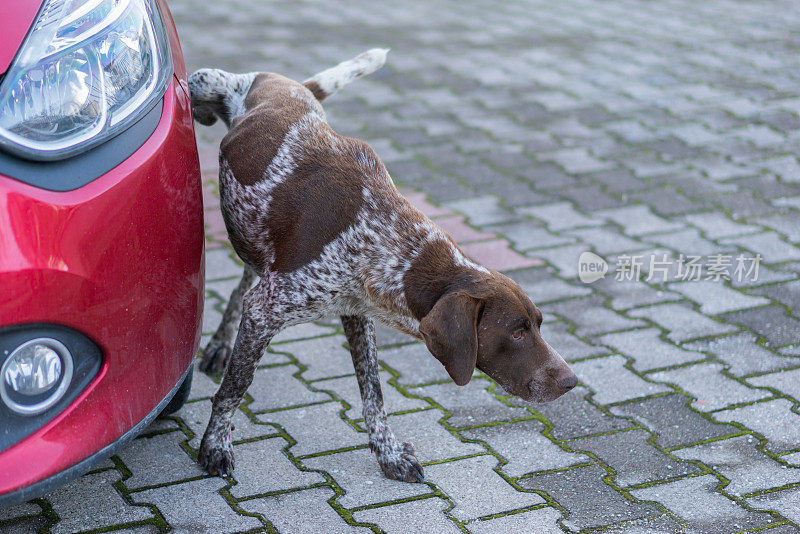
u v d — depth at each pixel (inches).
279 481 127.3
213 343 156.9
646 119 279.0
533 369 115.6
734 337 167.6
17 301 92.5
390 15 400.2
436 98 298.2
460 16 399.2
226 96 149.2
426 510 121.0
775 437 137.7
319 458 133.2
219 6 413.1
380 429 130.2
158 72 116.8
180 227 113.9
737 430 139.8
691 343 166.1
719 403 147.3
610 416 144.3
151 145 109.4
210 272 192.1
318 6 415.5
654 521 118.8
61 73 101.6
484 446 136.6
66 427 99.0
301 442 137.1
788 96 296.2
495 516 119.9
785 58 334.3
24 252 92.9
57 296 95.9
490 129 272.8
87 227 98.7
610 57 339.0
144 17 118.2
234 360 125.7
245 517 118.9
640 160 250.2
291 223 124.2
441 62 334.3
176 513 119.3
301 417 143.7
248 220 129.4
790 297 181.3
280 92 140.9
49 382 97.1
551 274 191.9
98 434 102.0
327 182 123.9
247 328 124.4
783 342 165.6
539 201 226.8
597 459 133.1
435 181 237.8
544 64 331.9
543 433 139.9
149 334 108.7
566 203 225.6
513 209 222.5
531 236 208.7
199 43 347.3
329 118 278.7
